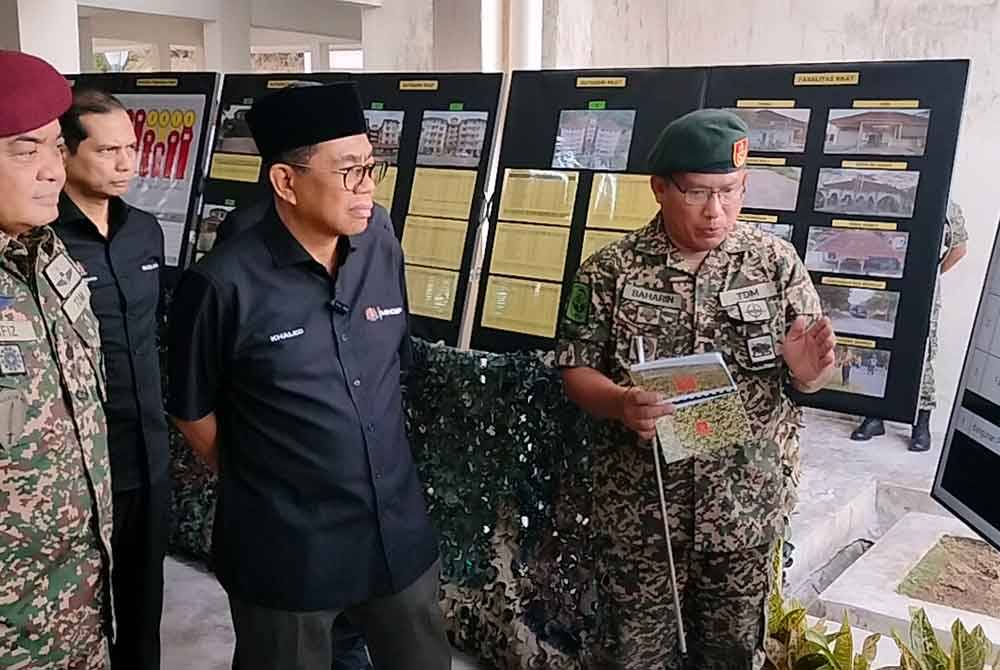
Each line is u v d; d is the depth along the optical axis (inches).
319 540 71.7
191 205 138.9
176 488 144.6
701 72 95.4
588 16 186.2
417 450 111.8
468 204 108.2
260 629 73.2
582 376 79.3
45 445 62.9
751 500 77.6
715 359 72.7
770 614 96.7
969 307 190.5
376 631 79.0
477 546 109.2
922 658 88.7
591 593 100.8
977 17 183.8
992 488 60.1
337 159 66.8
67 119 92.5
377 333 74.5
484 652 111.7
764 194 91.7
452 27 147.1
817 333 72.4
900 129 85.4
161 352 137.1
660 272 77.7
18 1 201.8
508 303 103.7
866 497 163.3
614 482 81.4
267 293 69.6
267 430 71.1
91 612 67.6
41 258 65.8
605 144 99.0
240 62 357.4
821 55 202.7
